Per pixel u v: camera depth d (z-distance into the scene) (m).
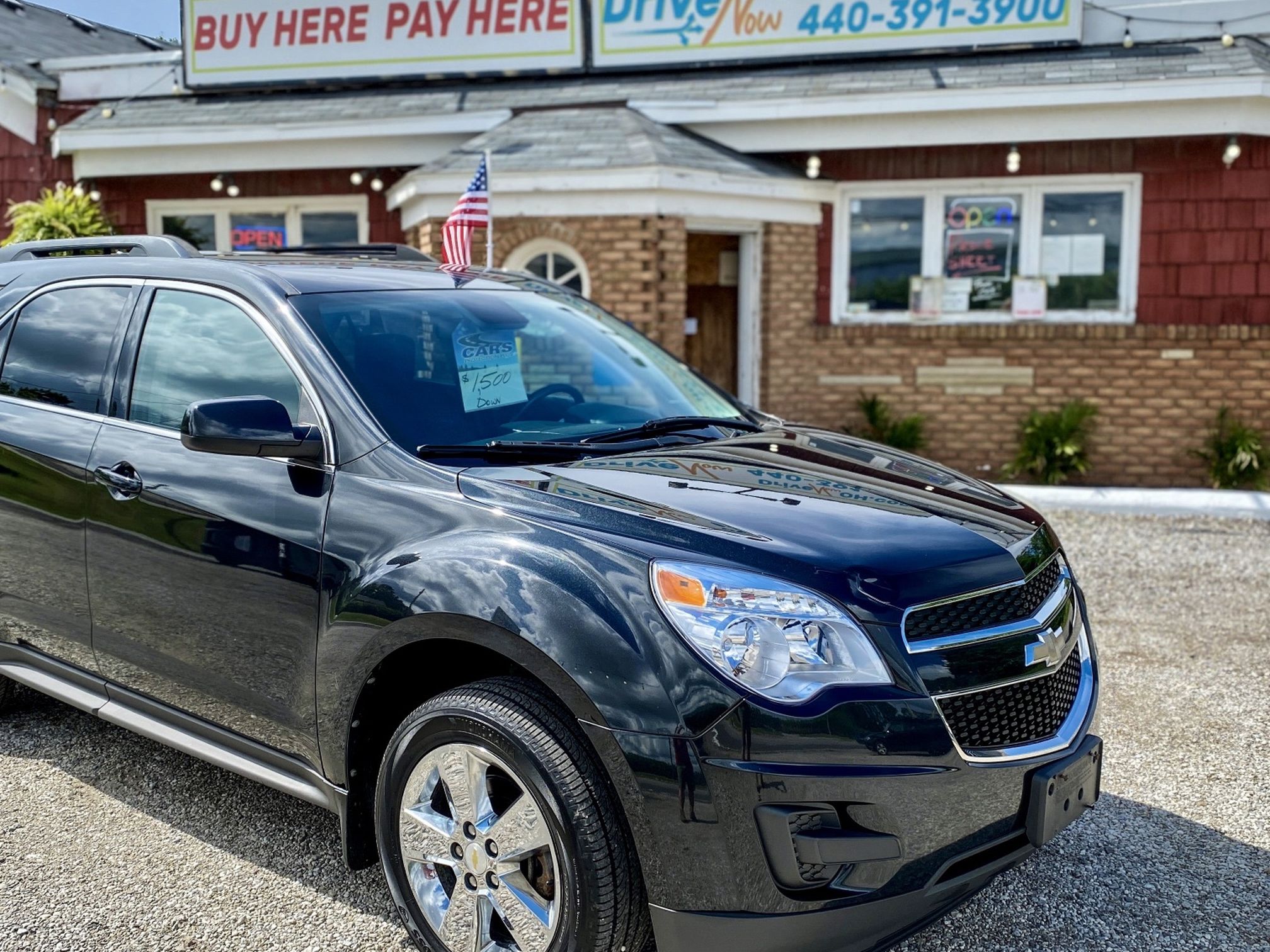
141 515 3.25
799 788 2.28
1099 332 10.02
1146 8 10.20
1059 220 10.19
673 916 2.33
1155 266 10.02
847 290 10.61
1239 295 9.86
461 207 6.98
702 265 10.50
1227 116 9.40
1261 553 7.13
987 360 10.30
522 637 2.44
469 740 2.54
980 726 2.47
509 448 2.98
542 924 2.46
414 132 10.70
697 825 2.29
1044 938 2.94
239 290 3.36
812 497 2.84
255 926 2.97
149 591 3.25
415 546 2.70
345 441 2.96
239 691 3.09
